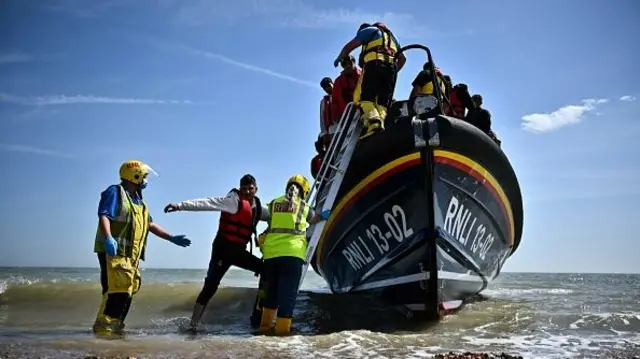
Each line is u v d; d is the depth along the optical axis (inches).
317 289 502.6
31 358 150.9
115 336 199.0
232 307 304.5
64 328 236.2
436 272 233.0
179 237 229.9
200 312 242.8
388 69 257.1
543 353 178.5
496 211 255.4
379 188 234.8
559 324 241.4
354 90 280.1
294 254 215.8
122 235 205.6
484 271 278.4
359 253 259.9
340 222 257.9
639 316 251.6
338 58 287.7
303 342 185.3
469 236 246.5
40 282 383.9
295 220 219.9
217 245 242.7
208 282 243.0
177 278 943.0
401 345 187.6
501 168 244.2
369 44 266.4
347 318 263.0
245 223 242.5
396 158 227.5
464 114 293.3
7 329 230.8
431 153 219.8
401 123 225.1
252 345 177.5
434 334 213.5
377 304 276.1
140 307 304.0
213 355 160.9
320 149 320.5
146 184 215.0
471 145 227.3
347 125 262.8
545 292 463.8
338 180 245.4
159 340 184.7
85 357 152.5
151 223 223.6
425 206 225.3
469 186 234.7
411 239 232.2
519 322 244.7
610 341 203.5
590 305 315.9
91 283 381.7
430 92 254.8
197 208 230.7
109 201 200.8
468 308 287.9
